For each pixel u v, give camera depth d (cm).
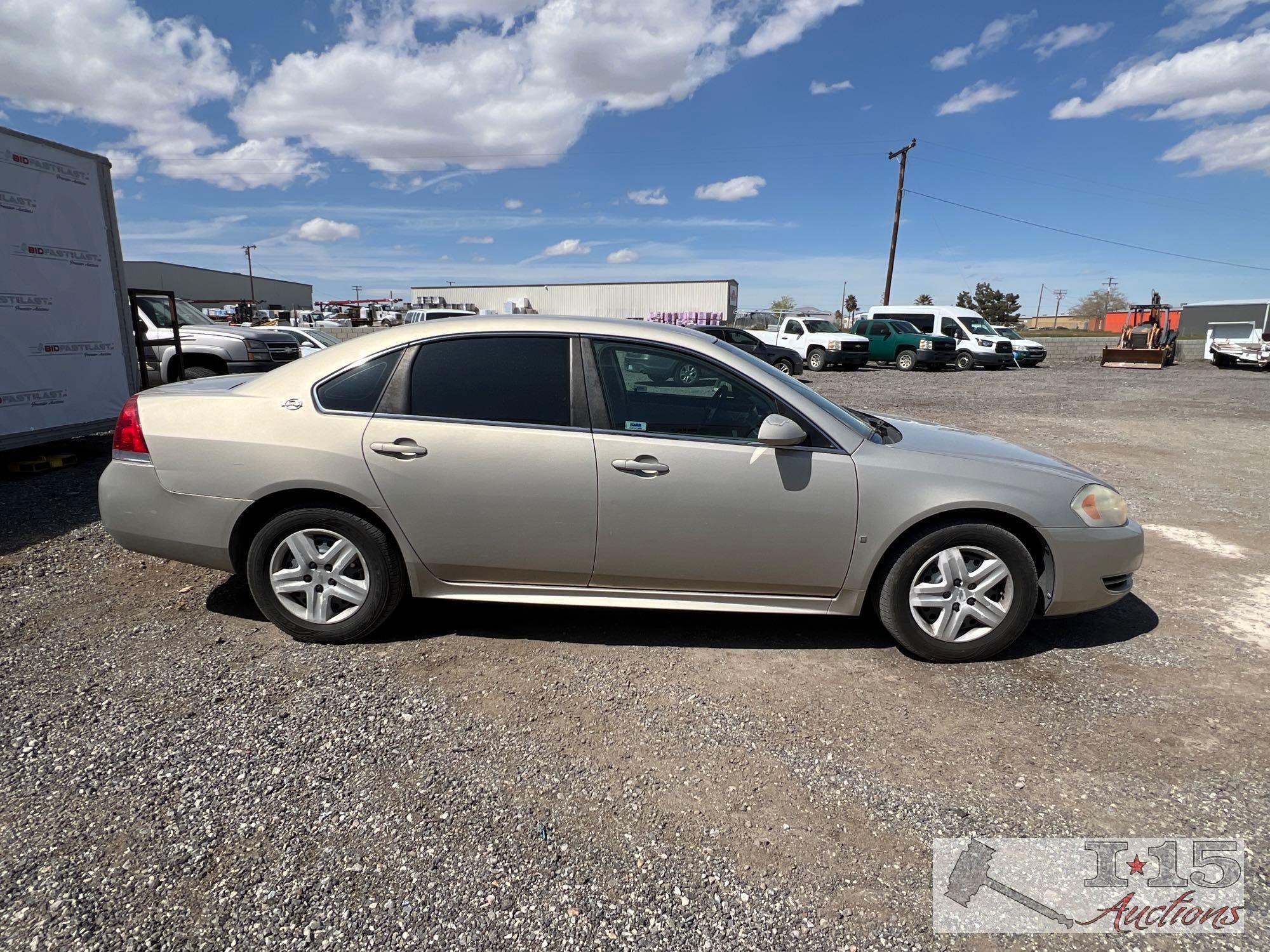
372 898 202
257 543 337
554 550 332
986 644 338
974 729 289
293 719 286
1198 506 651
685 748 273
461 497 327
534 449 325
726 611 341
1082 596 343
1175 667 343
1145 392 1753
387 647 347
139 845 220
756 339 2084
